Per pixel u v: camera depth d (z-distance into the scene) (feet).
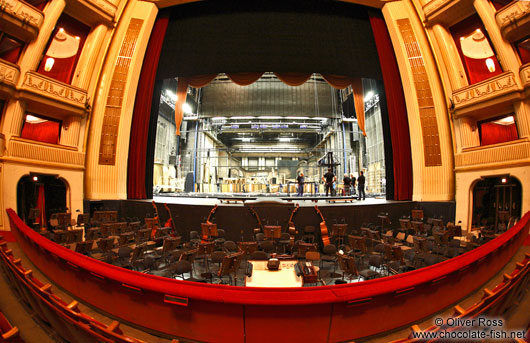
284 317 8.41
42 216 40.78
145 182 50.75
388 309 9.71
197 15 46.93
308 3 46.09
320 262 24.68
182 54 49.34
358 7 46.50
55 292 13.65
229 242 23.48
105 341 6.80
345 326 8.89
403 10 42.55
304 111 88.12
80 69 39.88
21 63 33.68
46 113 37.88
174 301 8.82
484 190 42.04
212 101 87.71
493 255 15.87
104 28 41.70
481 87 34.19
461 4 36.52
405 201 40.88
